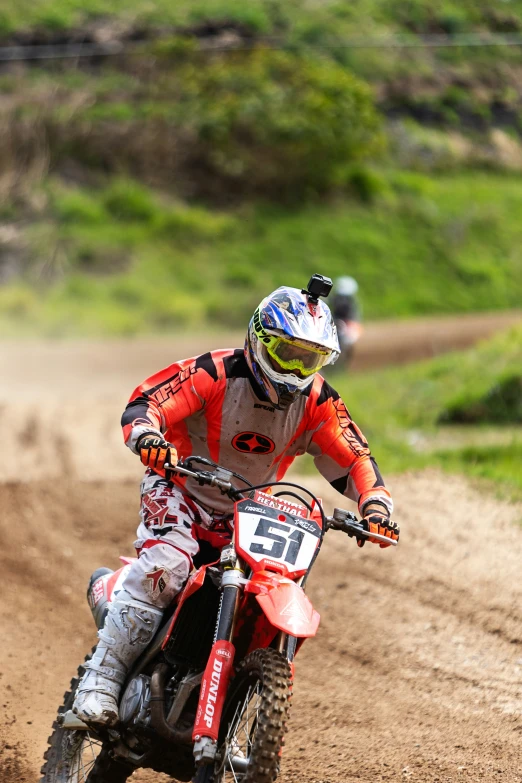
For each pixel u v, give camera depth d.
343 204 159.00
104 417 52.00
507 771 15.72
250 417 14.55
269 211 153.50
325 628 23.80
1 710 19.62
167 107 153.00
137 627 14.06
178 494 14.62
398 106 192.38
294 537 13.01
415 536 29.11
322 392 14.95
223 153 151.25
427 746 17.27
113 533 31.06
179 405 14.38
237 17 186.12
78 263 130.12
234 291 131.00
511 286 150.88
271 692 11.91
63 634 24.17
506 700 18.98
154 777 17.64
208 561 14.63
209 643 13.80
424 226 159.25
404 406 50.00
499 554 26.97
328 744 17.89
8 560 28.47
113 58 167.25
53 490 34.53
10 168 141.62
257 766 11.66
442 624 23.19
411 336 105.62
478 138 194.62
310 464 39.34
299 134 148.62
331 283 14.20
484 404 47.56
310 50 181.75
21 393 62.66
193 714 13.38
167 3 188.12
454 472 35.84
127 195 144.88
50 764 15.76
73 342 96.69
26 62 170.12
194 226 143.50
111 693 13.97
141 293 123.69
